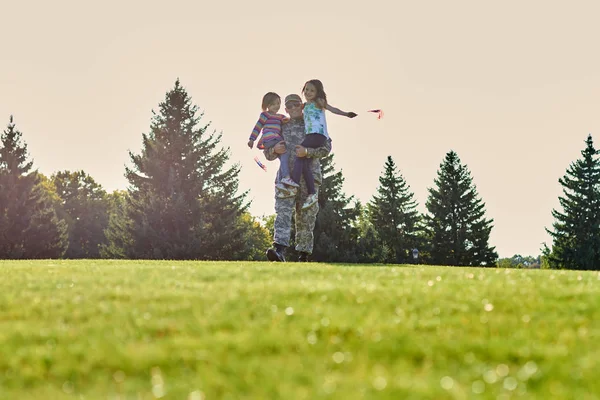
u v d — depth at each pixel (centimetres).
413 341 413
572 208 5356
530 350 389
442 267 1034
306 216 1428
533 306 531
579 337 426
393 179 5881
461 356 381
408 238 5794
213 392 316
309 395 304
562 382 329
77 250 6675
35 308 536
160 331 452
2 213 4631
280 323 466
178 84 4547
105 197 8081
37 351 401
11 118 4900
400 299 560
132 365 367
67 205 7412
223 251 4312
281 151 1384
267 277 740
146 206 4162
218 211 4391
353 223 4978
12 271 836
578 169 5428
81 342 423
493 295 583
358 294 583
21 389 337
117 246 4297
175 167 4394
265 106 1423
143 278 725
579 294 582
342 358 376
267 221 7494
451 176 5816
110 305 543
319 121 1372
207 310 516
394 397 301
